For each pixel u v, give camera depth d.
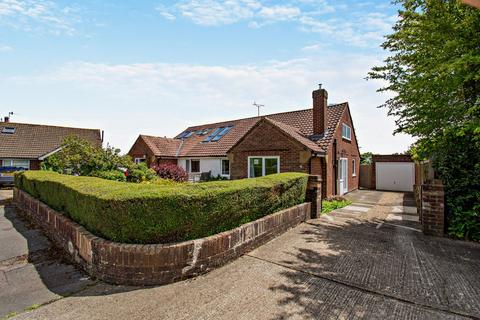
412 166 19.98
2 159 22.12
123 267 3.97
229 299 3.54
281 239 6.37
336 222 8.33
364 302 3.45
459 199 6.39
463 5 5.75
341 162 16.41
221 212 4.94
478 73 5.27
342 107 16.50
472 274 4.30
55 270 4.66
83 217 4.98
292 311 3.24
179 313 3.22
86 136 28.61
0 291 3.92
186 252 4.17
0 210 10.76
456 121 6.54
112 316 3.16
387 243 6.04
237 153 15.43
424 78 6.24
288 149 13.13
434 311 3.24
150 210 4.14
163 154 21.66
